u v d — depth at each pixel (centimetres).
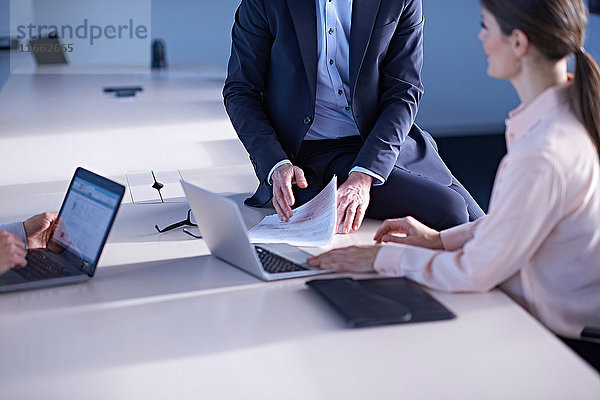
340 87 247
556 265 163
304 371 131
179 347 141
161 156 305
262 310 158
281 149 240
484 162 614
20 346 143
